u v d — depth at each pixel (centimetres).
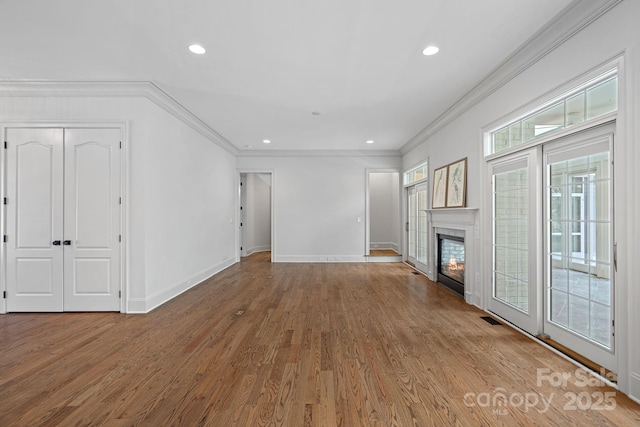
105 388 222
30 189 391
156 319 368
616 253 217
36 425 183
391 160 797
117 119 391
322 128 591
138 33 280
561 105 277
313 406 201
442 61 332
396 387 223
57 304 392
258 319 368
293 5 244
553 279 294
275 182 796
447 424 183
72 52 313
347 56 324
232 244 773
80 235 392
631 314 206
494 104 367
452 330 332
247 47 306
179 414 193
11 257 391
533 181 307
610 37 218
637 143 202
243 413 194
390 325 348
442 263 559
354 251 798
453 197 475
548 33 269
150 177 404
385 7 246
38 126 390
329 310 403
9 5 240
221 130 605
